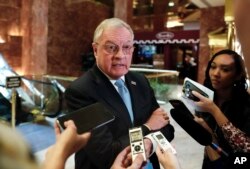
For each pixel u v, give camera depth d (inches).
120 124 56.8
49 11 497.7
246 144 52.7
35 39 418.6
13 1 409.7
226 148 60.2
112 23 58.4
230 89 62.7
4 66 303.1
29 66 418.6
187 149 181.9
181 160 162.9
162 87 351.3
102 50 58.2
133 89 64.1
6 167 11.4
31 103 261.4
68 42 540.4
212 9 504.4
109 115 45.4
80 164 58.9
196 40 618.2
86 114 45.0
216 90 64.7
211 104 56.5
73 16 548.7
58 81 295.7
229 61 60.9
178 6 797.9
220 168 56.3
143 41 687.7
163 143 46.3
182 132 218.1
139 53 711.7
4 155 11.6
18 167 11.5
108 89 58.7
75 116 44.2
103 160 52.3
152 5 794.8
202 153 174.7
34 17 415.8
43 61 431.2
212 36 418.0
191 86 60.3
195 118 61.6
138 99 63.7
